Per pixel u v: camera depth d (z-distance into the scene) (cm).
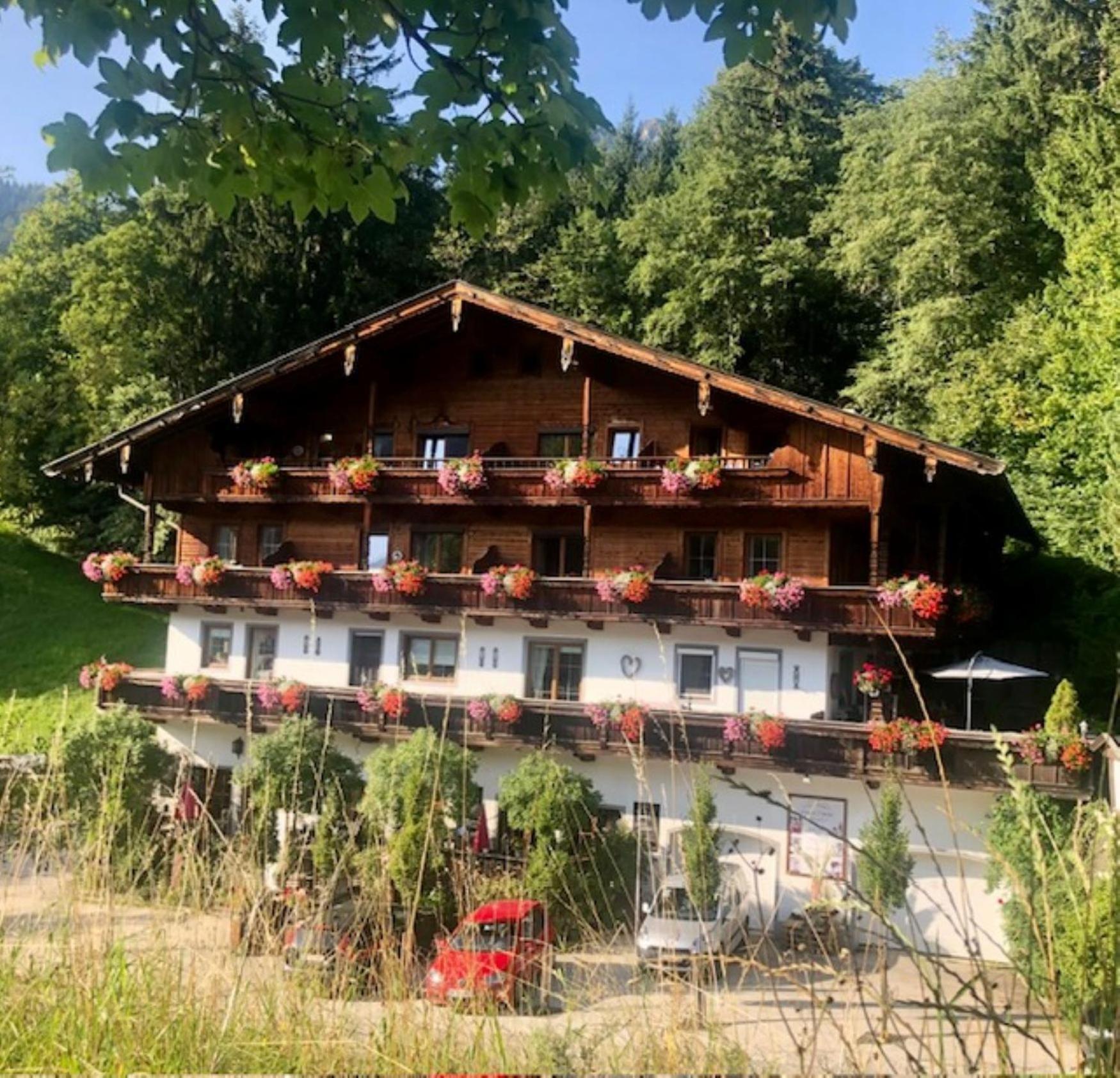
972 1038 272
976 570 2589
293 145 419
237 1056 270
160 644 3002
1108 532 2205
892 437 1748
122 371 3456
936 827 1602
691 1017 248
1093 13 2819
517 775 1473
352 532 2272
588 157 437
